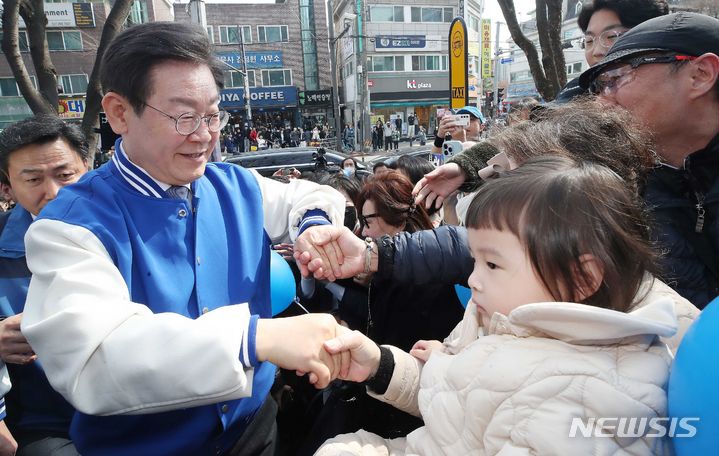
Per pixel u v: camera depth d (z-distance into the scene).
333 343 0.90
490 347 0.79
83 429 1.04
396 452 0.97
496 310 0.82
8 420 1.48
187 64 0.95
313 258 1.21
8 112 20.23
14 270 1.55
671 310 0.72
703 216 1.13
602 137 0.99
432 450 0.85
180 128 0.96
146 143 0.98
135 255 0.99
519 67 31.83
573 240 0.75
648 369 0.70
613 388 0.67
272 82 28.31
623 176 0.97
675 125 1.16
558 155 0.91
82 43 20.72
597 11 1.83
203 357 0.78
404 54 27.48
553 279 0.76
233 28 27.38
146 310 0.87
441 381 0.88
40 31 4.13
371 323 1.58
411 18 27.20
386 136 23.45
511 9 4.20
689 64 1.10
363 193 1.90
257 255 1.21
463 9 7.74
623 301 0.79
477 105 29.22
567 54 23.91
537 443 0.67
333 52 18.23
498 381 0.73
